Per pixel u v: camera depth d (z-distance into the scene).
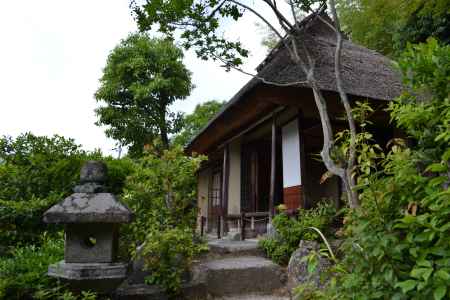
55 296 2.86
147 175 4.34
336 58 3.12
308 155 8.78
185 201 4.18
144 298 3.62
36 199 4.39
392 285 1.59
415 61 2.40
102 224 2.99
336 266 2.01
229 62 4.17
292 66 5.87
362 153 2.31
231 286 4.39
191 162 4.32
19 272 3.02
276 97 5.61
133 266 3.89
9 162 5.02
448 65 2.29
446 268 1.44
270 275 4.55
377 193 1.92
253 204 8.40
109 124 15.65
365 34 13.74
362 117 2.76
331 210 5.33
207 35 4.11
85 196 3.07
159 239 3.63
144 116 15.62
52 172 4.86
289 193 6.43
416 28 8.53
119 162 5.91
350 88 5.73
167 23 4.00
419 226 1.64
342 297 1.84
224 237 7.71
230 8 4.00
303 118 6.35
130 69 15.50
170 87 15.66
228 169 8.55
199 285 4.05
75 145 5.48
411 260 1.73
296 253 4.44
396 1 7.29
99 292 2.93
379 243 1.66
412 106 2.48
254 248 5.60
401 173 1.92
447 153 1.67
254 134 8.26
